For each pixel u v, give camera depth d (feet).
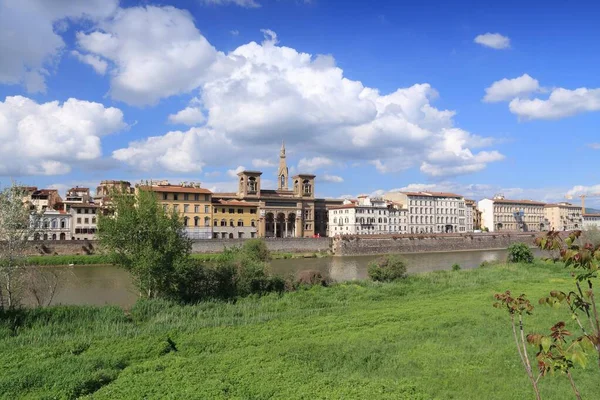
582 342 32.48
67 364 82.12
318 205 608.60
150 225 146.00
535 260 265.13
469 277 205.16
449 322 112.98
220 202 474.90
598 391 65.92
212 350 94.63
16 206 137.80
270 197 530.27
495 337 98.12
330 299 151.43
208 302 142.82
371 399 64.03
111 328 113.80
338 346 93.45
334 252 450.71
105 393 68.23
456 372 75.56
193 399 64.64
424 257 427.33
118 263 149.79
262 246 258.16
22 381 72.84
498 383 70.08
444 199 652.07
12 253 133.28
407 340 98.22
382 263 202.08
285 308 139.33
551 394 65.10
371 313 126.93
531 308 45.60
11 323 114.21
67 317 121.08
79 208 420.36
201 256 355.15
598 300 131.23
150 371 78.89
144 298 143.33
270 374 76.13
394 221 595.06
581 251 31.65
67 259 313.12
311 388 69.05
